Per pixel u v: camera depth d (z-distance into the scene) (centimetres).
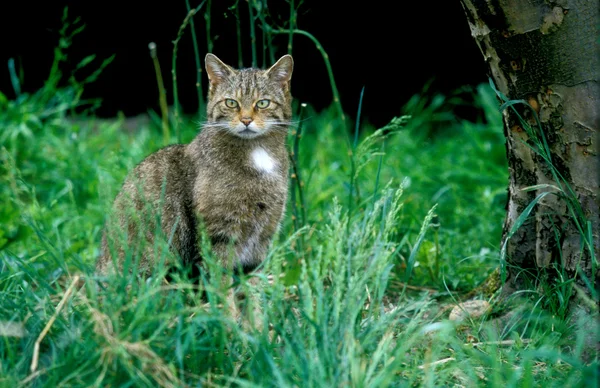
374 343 514
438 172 1067
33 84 1384
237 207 677
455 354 525
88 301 486
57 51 1128
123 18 1333
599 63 534
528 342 558
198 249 671
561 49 537
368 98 1395
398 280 750
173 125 1179
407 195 973
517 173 600
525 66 554
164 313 483
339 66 1369
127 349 453
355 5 1316
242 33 1220
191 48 1334
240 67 787
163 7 1322
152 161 701
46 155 1071
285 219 769
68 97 1150
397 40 1350
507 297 625
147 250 625
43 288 550
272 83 705
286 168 711
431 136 1335
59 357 472
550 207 579
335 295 492
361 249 523
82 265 545
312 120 1320
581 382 445
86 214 890
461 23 1318
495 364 461
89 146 1109
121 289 496
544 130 563
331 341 468
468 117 1382
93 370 452
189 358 493
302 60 1354
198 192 673
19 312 529
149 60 1359
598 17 527
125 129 1338
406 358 522
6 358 495
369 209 673
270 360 451
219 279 516
